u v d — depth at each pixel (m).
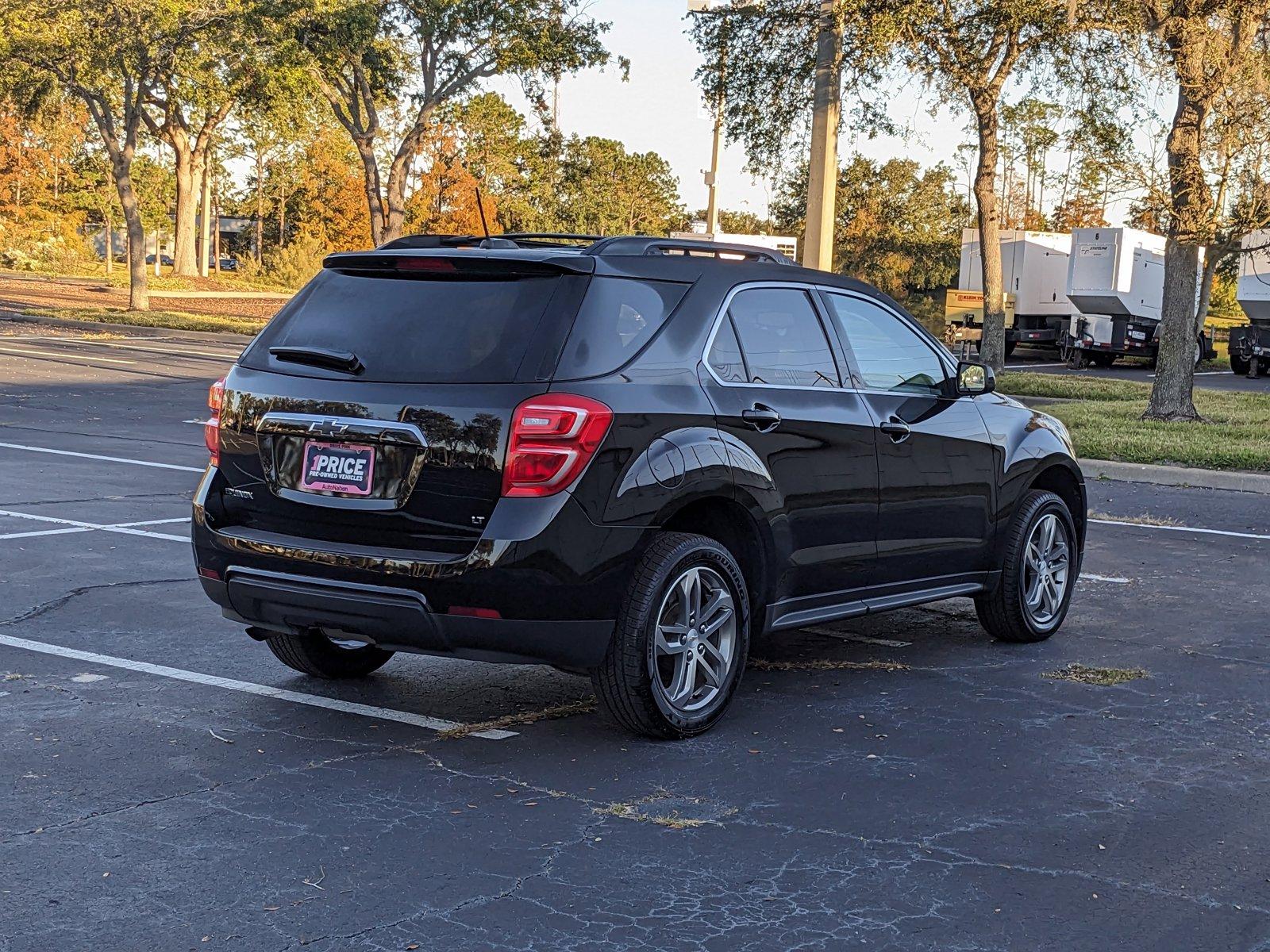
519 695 6.04
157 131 61.66
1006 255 41.34
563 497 4.90
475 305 5.21
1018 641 7.30
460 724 5.57
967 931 3.71
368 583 5.02
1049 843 4.39
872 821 4.55
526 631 4.94
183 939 3.54
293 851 4.16
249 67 37.50
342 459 5.14
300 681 6.15
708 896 3.90
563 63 34.91
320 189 92.19
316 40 35.00
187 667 6.28
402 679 6.26
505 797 4.71
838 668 6.68
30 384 19.80
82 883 3.88
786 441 5.73
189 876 3.96
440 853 4.18
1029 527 7.12
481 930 3.64
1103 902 3.94
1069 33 22.03
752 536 5.68
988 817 4.62
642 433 5.12
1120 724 5.80
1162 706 6.08
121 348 28.16
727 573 5.47
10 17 36.38
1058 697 6.21
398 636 5.07
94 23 36.31
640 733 5.38
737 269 5.85
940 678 6.50
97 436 14.59
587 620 5.04
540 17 34.69
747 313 5.80
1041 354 47.00
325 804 4.59
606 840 4.32
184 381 21.61
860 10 21.12
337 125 86.75
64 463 12.47
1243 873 4.19
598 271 5.23
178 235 66.62
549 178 69.31
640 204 103.44
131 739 5.23
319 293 5.56
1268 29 19.33
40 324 34.91
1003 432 7.04
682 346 5.43
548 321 5.07
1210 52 18.97
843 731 5.60
